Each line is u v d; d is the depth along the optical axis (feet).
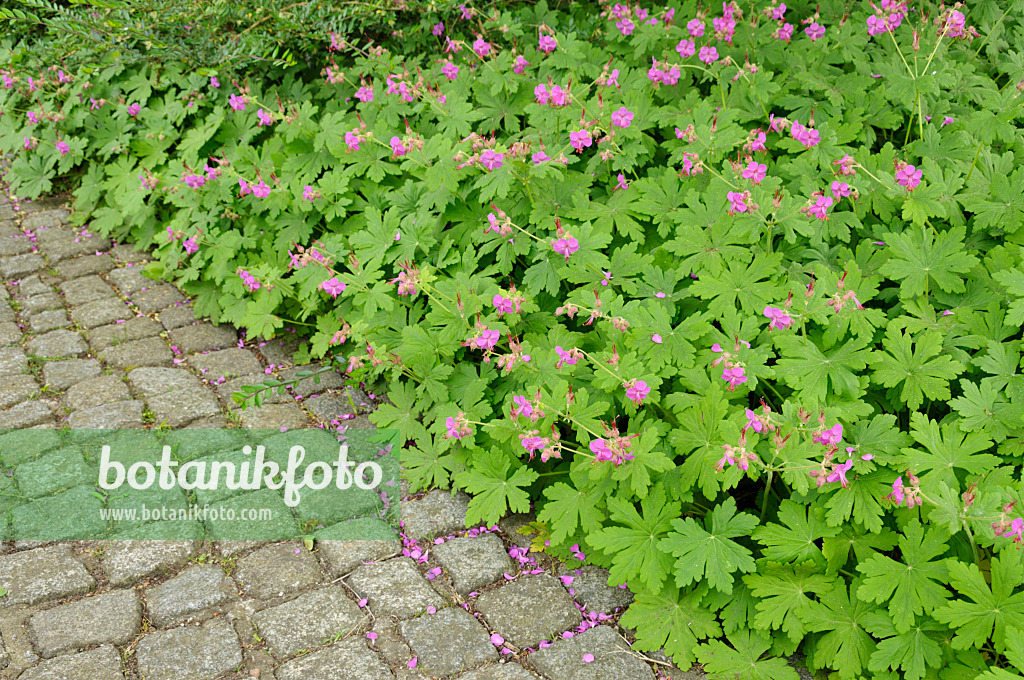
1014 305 9.90
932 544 8.54
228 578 10.06
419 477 11.21
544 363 10.93
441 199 12.84
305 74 17.75
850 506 8.94
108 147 17.38
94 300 15.56
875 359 9.79
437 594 9.87
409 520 10.97
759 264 10.82
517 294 10.85
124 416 12.67
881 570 8.53
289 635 9.30
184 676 8.80
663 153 14.02
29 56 18.93
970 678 8.19
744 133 12.07
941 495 8.57
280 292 13.85
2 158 20.01
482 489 10.42
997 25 14.99
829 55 14.15
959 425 9.52
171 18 16.08
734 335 10.23
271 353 14.37
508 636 9.33
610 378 10.19
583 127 11.93
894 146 13.87
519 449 10.55
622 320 10.36
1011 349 9.92
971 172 11.66
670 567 9.18
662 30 14.33
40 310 15.24
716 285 10.80
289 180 14.83
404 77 14.43
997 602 8.06
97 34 17.13
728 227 11.21
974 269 10.89
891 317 10.98
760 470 9.60
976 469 8.96
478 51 13.94
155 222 17.03
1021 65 14.28
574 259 11.48
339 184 13.87
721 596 9.26
